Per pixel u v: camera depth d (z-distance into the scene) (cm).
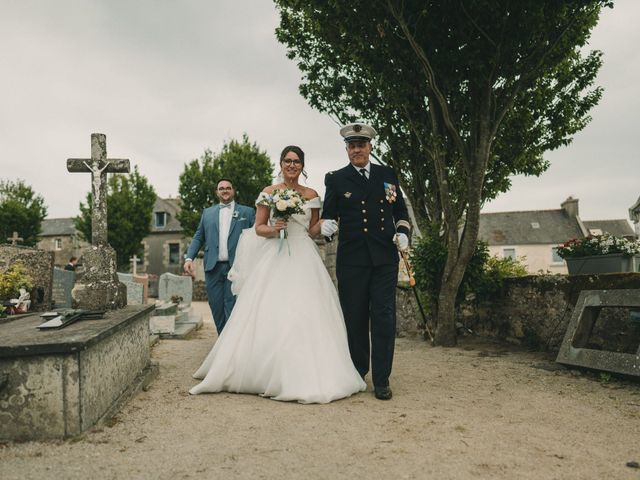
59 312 443
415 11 563
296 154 437
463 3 551
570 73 745
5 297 577
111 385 332
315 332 378
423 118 680
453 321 653
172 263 3972
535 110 755
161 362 534
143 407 339
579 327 484
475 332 742
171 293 1230
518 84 592
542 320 600
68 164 505
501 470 230
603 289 496
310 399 346
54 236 4416
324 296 403
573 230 4028
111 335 334
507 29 556
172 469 231
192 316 1052
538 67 575
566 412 330
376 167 425
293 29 762
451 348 631
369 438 274
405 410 333
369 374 462
